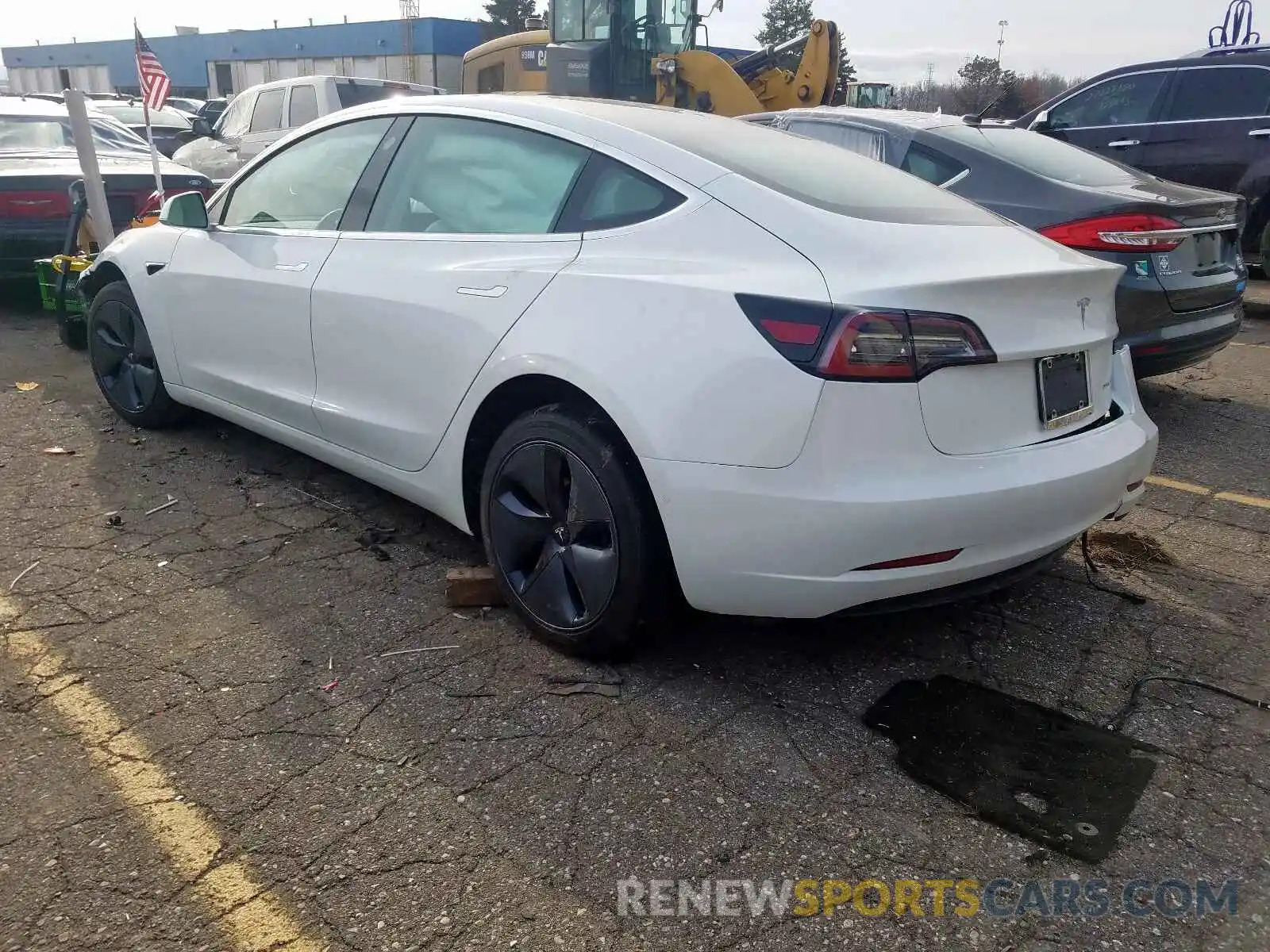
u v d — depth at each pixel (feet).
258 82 157.48
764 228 8.70
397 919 6.57
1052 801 7.90
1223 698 9.39
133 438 16.06
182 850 7.10
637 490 8.90
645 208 9.41
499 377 9.72
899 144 19.26
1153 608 11.15
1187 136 28.45
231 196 14.30
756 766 8.21
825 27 40.04
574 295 9.23
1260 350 24.50
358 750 8.26
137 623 10.19
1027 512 8.51
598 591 9.23
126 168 25.79
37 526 12.51
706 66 38.65
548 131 10.40
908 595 8.61
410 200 11.51
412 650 9.84
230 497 13.71
